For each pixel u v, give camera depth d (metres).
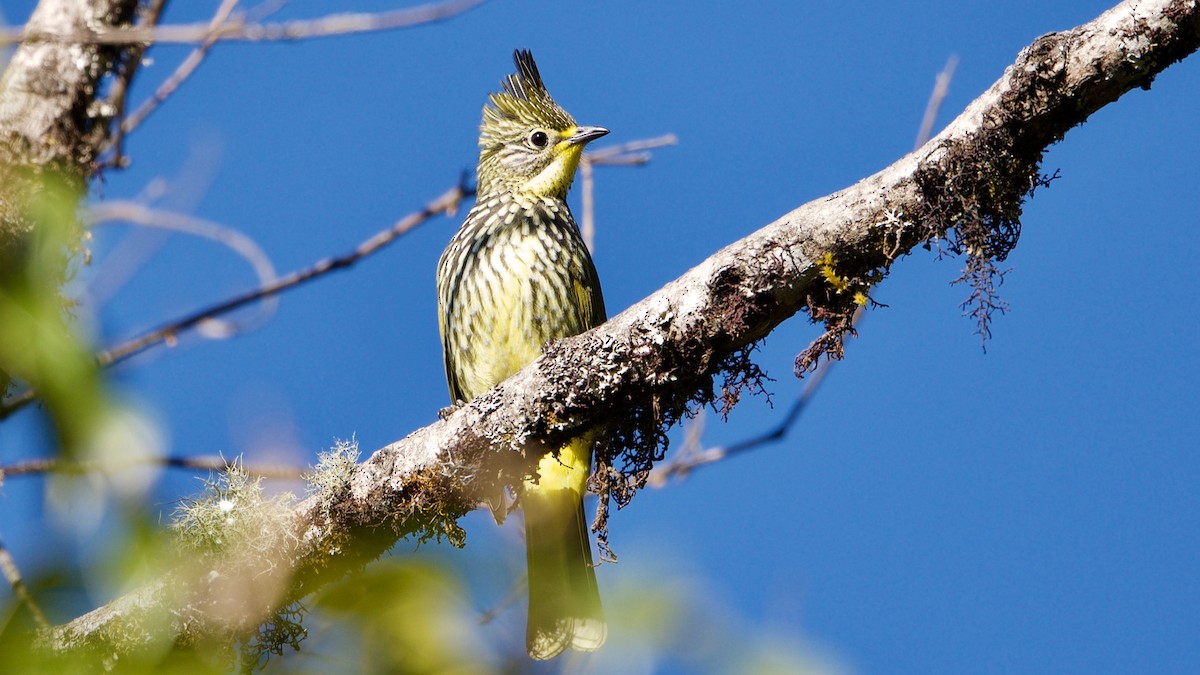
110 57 9.19
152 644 7.17
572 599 10.51
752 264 8.29
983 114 8.05
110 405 4.41
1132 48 7.64
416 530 9.35
